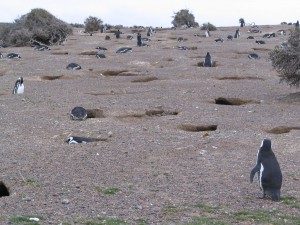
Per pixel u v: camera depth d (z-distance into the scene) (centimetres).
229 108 1906
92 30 7319
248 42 4731
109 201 939
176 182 1065
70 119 1689
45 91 2280
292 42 2119
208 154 1287
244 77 2686
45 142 1409
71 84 2491
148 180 1077
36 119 1688
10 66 3106
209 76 2712
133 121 1733
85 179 1077
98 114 1822
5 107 1906
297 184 1052
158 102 1988
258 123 1641
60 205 913
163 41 5056
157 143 1382
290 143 1384
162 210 889
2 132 1509
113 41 5131
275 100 2053
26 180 1064
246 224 827
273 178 944
